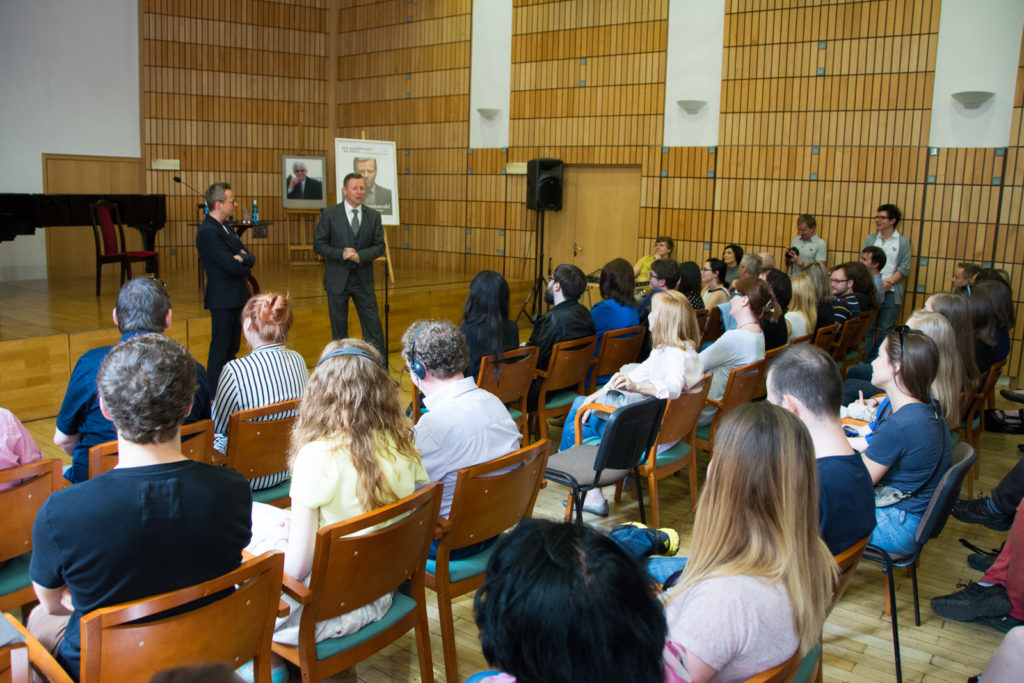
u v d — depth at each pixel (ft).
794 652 4.63
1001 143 21.39
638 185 28.55
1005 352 13.48
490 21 31.12
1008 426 15.15
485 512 7.48
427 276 31.40
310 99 36.09
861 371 16.34
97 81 30.37
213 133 33.50
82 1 29.63
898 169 22.95
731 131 25.80
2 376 16.78
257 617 5.45
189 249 33.45
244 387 9.14
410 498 6.37
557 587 2.99
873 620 9.46
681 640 4.53
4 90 27.99
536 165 28.40
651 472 10.61
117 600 4.90
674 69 26.81
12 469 6.33
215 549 5.22
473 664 8.33
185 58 32.45
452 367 7.98
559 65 29.43
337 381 6.55
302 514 6.33
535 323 14.51
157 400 4.97
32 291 24.94
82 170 30.32
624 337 15.06
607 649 2.94
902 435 8.36
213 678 2.17
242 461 8.70
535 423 14.38
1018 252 21.36
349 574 6.13
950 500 7.98
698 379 10.70
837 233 24.25
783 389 7.06
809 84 24.14
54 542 4.78
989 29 21.16
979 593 9.36
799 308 15.99
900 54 22.53
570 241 30.58
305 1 35.29
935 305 11.78
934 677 8.30
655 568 6.75
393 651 8.55
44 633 6.07
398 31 33.99
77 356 17.94
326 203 34.91
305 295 24.77
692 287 18.38
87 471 8.46
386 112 35.01
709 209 26.63
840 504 6.45
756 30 24.88
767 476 4.73
